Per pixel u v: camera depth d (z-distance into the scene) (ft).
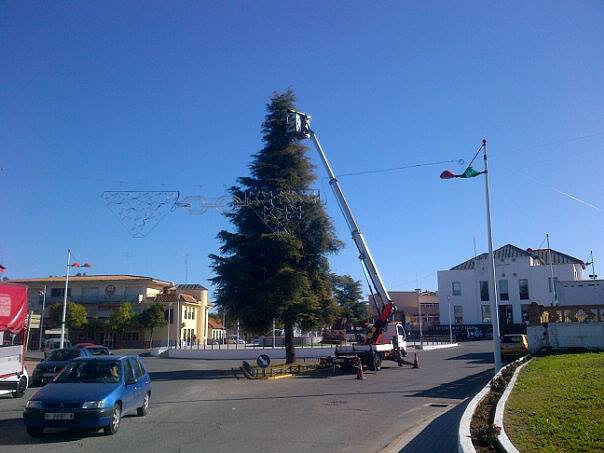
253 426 40.42
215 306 102.58
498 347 70.85
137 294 230.27
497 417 32.19
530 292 229.86
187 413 47.34
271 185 102.22
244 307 97.71
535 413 33.50
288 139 104.83
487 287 240.32
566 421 30.55
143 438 35.76
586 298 124.67
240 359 148.36
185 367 116.57
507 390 43.19
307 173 105.81
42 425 34.88
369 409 49.29
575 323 90.68
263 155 105.29
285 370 91.61
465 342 208.95
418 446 33.12
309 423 41.75
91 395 36.27
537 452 24.68
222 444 33.81
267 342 206.18
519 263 233.55
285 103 105.09
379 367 94.12
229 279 99.09
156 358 160.15
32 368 110.73
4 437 36.19
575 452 24.61
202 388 70.23
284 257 98.94
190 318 239.09
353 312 118.62
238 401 56.03
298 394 61.82
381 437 36.14
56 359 82.84
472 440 28.30
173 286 246.68
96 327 219.82
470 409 36.68
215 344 230.07
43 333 223.71
